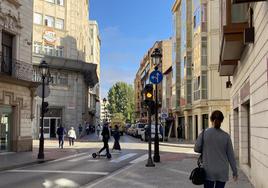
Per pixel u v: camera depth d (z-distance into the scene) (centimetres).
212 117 739
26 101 2914
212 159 715
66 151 3019
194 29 4888
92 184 1304
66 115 5806
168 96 7206
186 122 5391
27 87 2927
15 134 2770
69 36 6050
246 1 938
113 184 1293
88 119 8219
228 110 4212
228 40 1302
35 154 2625
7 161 2128
